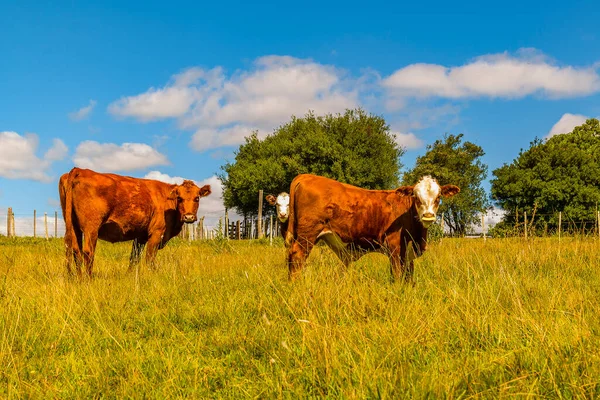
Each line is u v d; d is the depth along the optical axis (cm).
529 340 396
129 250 1575
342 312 500
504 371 336
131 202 969
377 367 331
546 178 4334
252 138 5250
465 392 302
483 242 1316
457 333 426
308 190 789
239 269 892
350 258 824
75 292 600
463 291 555
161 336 495
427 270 789
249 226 4366
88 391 347
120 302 591
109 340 457
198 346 430
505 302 529
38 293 602
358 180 4206
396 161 4588
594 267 807
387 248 785
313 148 4338
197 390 345
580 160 4328
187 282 710
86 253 875
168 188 1092
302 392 318
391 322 441
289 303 521
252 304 570
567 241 1141
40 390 345
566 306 498
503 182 4556
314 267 747
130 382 348
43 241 2250
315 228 788
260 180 4466
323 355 359
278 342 425
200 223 2805
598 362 340
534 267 814
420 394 293
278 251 1319
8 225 2905
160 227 1042
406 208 781
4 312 512
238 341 442
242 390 340
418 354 386
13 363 379
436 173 5353
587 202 4178
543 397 301
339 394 307
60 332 471
